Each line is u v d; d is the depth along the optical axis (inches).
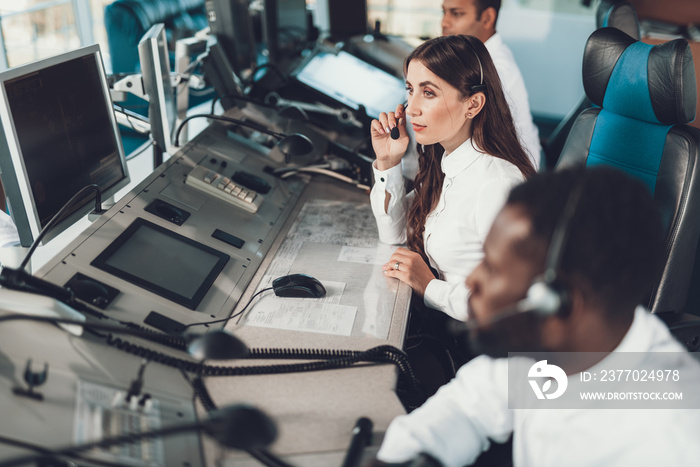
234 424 29.0
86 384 33.4
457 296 54.5
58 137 48.1
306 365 41.1
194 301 46.5
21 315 32.7
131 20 122.6
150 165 76.6
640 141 63.1
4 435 27.7
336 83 87.6
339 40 112.7
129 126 72.1
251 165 70.4
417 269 55.6
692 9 142.9
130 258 46.9
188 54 78.9
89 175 52.5
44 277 40.8
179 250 50.8
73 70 50.0
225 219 58.2
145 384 36.2
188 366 39.5
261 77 83.8
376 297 51.2
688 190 59.3
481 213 56.6
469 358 58.3
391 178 61.0
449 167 60.1
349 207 69.2
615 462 27.5
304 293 49.9
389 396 39.3
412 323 63.4
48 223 45.0
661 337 27.8
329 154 76.4
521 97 93.6
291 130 77.4
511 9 167.9
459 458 32.9
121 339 39.2
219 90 78.3
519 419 32.4
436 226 60.3
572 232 22.9
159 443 32.0
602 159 66.8
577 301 23.6
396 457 31.2
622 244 22.7
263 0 93.4
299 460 33.6
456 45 55.3
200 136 68.9
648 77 60.9
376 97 90.4
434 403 34.9
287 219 64.9
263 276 53.4
